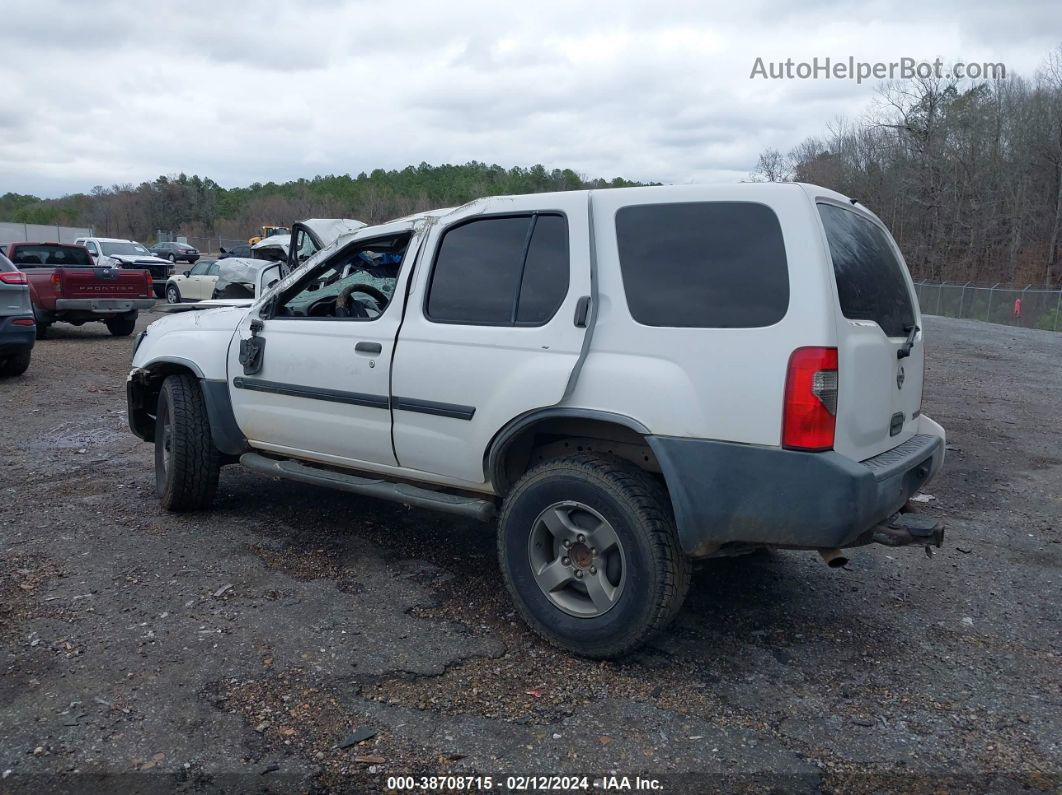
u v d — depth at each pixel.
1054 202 45.56
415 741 2.95
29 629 3.73
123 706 3.13
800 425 3.06
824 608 4.20
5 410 8.71
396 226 4.37
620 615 3.41
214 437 5.15
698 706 3.22
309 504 5.65
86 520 5.24
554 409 3.55
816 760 2.90
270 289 4.94
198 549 4.76
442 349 3.97
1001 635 3.96
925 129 50.56
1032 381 13.10
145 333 5.84
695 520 3.25
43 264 16.48
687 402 3.25
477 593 4.24
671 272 3.39
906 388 3.88
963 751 2.98
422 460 4.12
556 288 3.67
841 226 3.56
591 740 2.98
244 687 3.28
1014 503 6.21
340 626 3.83
